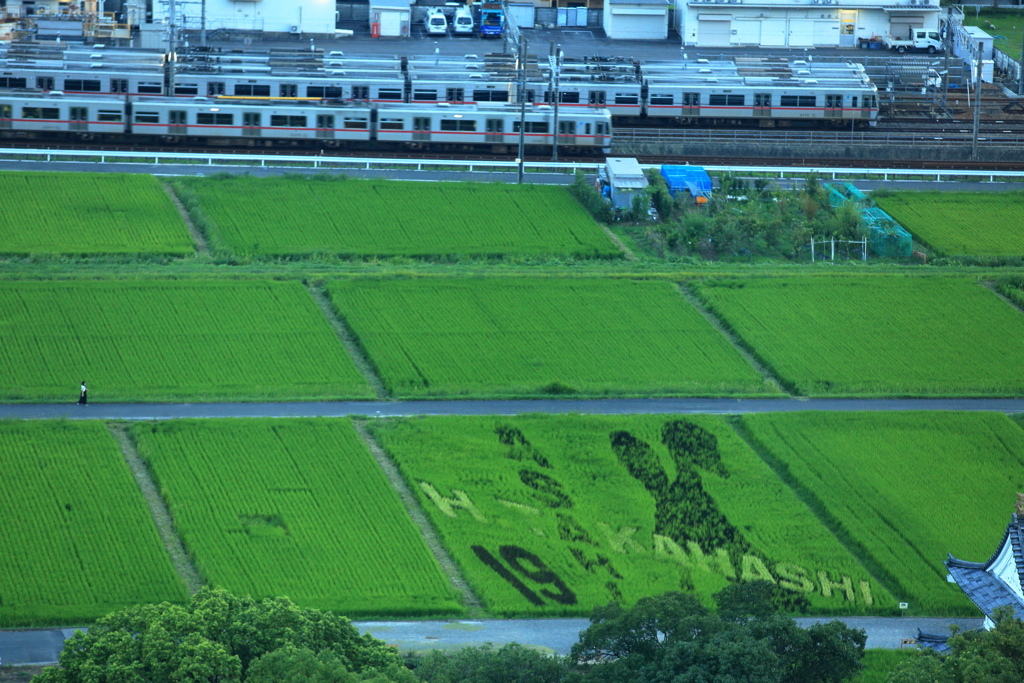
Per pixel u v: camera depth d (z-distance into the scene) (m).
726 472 153.25
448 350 174.38
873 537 144.12
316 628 101.69
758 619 103.19
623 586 134.50
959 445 160.00
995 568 110.44
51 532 136.38
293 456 150.62
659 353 177.00
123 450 150.88
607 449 155.62
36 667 117.06
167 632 97.19
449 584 133.50
